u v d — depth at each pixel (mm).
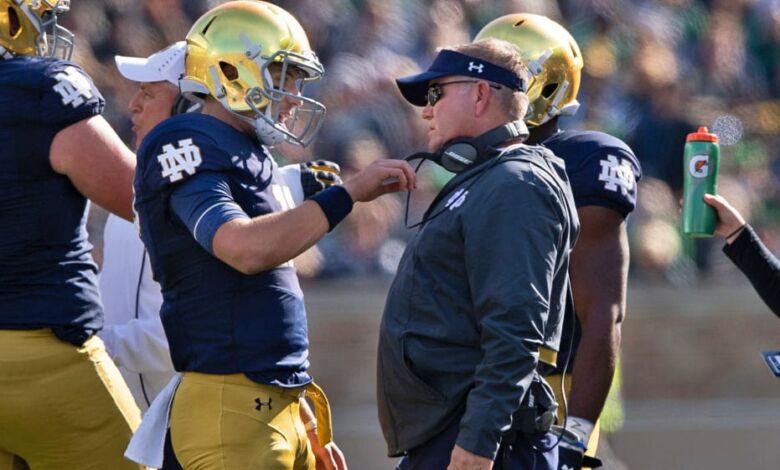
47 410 14227
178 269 13266
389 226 31906
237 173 13125
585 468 16625
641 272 31906
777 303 15367
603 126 34875
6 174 14000
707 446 28359
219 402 13188
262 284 13320
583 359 14969
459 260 13156
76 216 14453
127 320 16250
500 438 12742
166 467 13680
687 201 15555
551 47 15531
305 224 12734
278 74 13695
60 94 14109
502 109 13578
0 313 14078
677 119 35000
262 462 13188
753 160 35969
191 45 13664
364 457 27141
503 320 12680
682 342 28719
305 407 15008
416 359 13289
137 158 13320
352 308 27594
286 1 35125
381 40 35156
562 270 13391
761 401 28766
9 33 14477
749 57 37781
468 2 36656
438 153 13688
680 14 37438
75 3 34281
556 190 13086
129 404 14812
